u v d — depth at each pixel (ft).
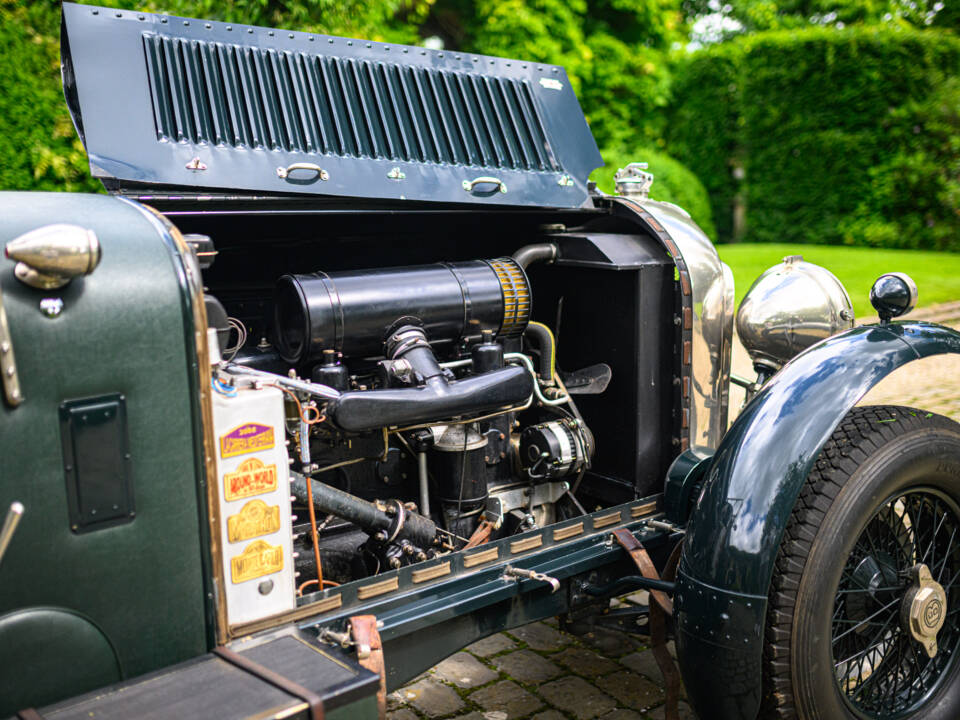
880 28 41.04
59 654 4.97
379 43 8.56
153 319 5.12
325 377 7.13
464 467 7.88
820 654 6.85
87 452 4.94
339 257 8.77
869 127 41.42
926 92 40.01
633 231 9.17
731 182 46.42
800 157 43.32
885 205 41.50
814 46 41.75
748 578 6.56
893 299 7.61
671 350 8.80
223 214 7.33
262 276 8.40
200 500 5.36
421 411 7.02
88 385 4.93
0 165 16.43
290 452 7.41
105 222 5.32
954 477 7.57
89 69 7.06
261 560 5.87
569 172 9.02
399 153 8.14
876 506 7.05
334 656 5.45
